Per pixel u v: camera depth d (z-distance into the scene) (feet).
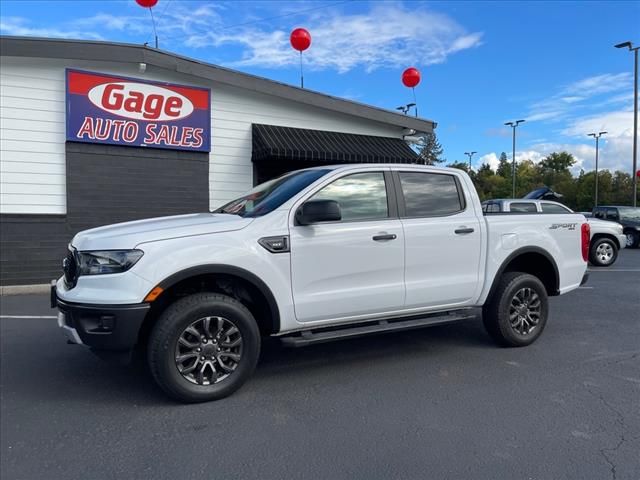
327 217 12.97
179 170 33.73
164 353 11.97
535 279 17.57
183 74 33.45
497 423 11.50
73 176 30.60
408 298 15.14
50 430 11.23
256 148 35.29
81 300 11.73
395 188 15.42
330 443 10.57
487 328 17.54
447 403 12.67
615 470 9.46
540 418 11.76
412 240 15.10
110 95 31.09
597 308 24.52
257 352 13.20
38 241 30.12
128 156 32.09
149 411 12.22
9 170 29.30
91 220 31.19
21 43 28.19
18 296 28.43
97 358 16.47
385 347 17.74
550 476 9.25
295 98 36.63
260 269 12.91
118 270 11.75
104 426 11.42
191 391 12.35
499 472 9.39
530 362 15.96
